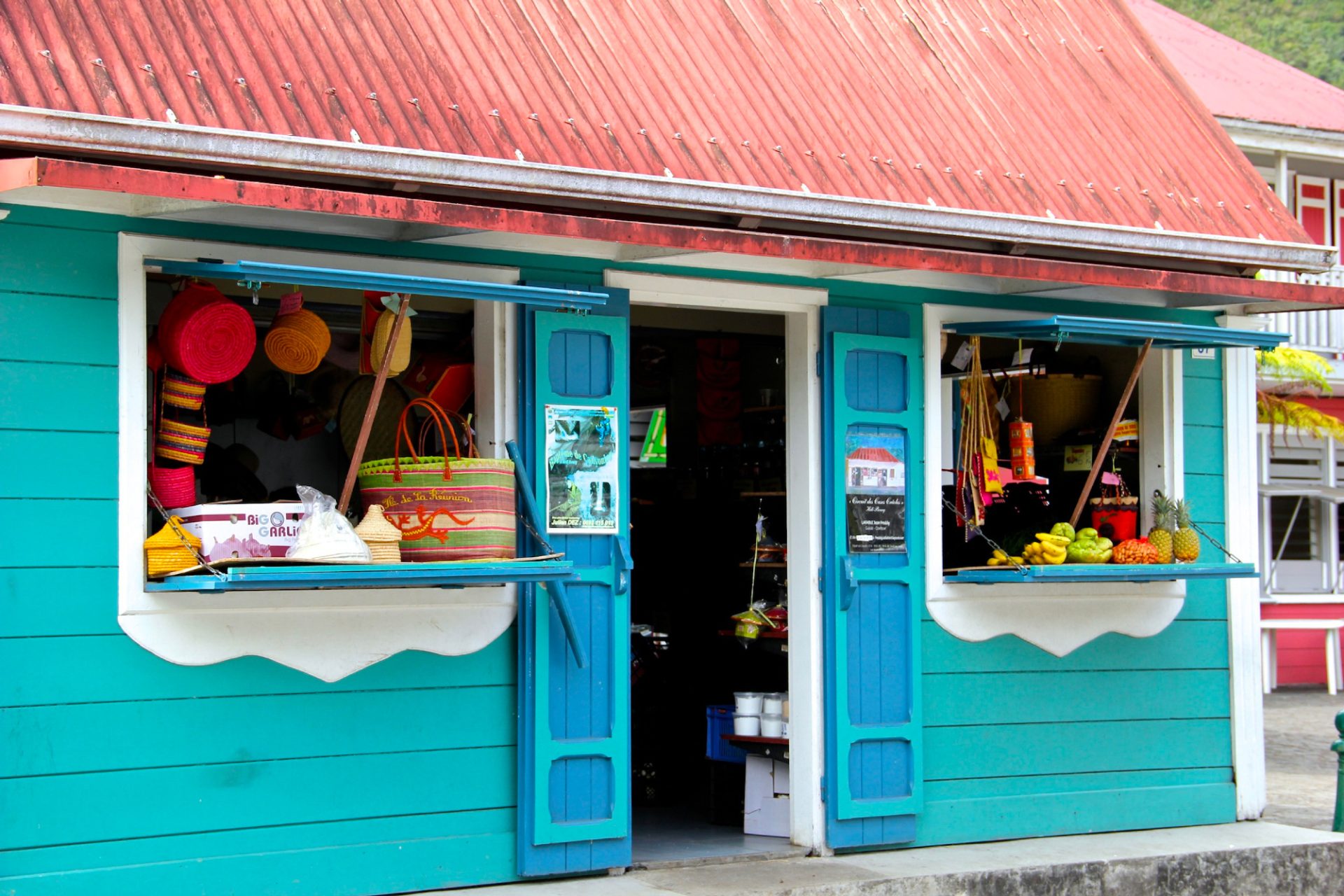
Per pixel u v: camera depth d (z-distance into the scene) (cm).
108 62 508
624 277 633
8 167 461
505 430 605
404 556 565
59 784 512
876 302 696
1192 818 766
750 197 604
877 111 706
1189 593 775
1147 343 718
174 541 527
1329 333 1535
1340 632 1570
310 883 556
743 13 719
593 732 616
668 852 667
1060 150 744
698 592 840
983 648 714
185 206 517
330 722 565
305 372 580
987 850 692
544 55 624
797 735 680
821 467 679
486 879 595
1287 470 1614
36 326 514
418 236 583
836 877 627
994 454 735
